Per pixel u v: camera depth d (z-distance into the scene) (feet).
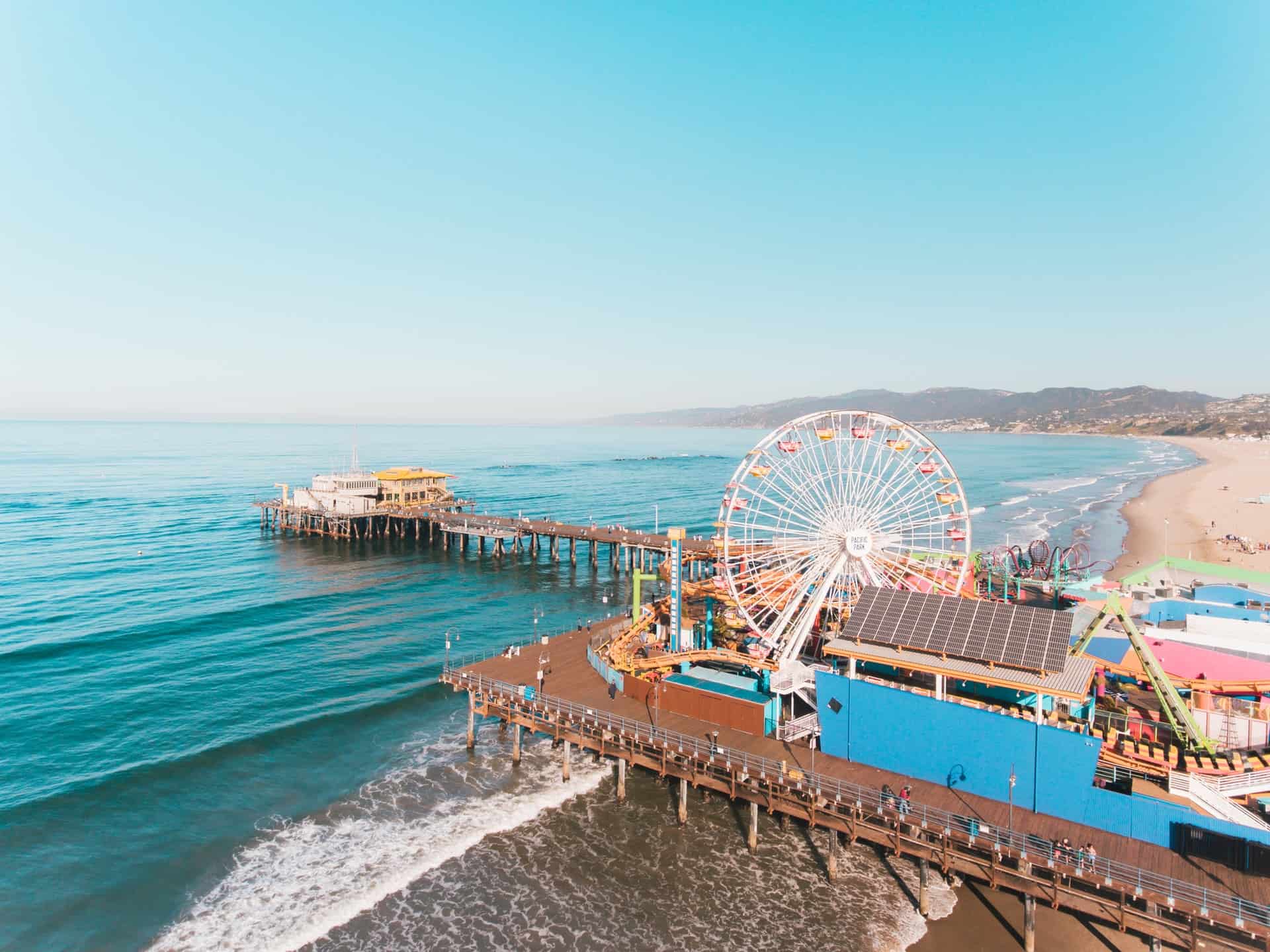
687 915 101.55
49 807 125.29
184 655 202.49
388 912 102.06
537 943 96.78
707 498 568.00
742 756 117.80
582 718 131.95
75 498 512.22
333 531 386.11
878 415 171.12
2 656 198.59
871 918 99.86
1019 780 103.50
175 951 94.32
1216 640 143.84
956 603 123.65
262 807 127.34
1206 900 83.97
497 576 314.14
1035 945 93.30
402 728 159.22
